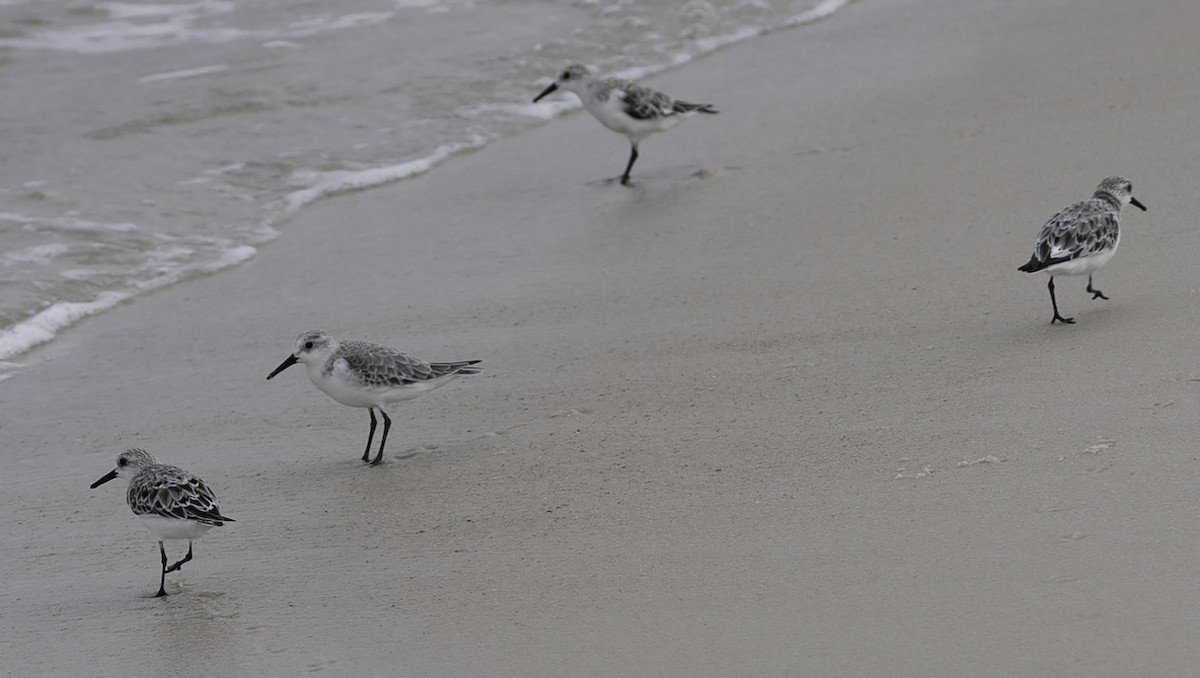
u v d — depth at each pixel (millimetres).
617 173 19500
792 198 17234
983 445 9703
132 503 9312
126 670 8250
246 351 14289
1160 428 9391
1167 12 23281
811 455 10109
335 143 21391
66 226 17938
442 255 16734
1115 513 8359
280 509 10523
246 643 8422
